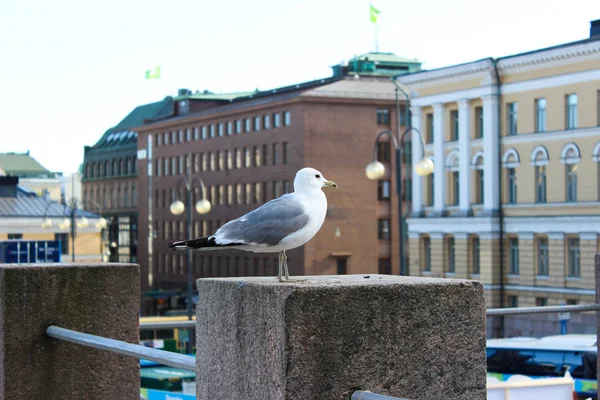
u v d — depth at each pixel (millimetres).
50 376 6086
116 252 114688
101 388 6207
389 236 79938
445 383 3631
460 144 55625
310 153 77750
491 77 53312
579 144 49156
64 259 78500
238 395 3777
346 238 78500
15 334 6004
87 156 124375
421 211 59250
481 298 3688
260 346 3605
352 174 78688
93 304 6203
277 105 81125
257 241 4594
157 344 36812
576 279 49500
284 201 4703
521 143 52375
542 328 50156
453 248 56969
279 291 3477
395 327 3562
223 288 3898
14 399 5984
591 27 50312
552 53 49781
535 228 51656
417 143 58875
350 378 3494
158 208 104688
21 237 77000
